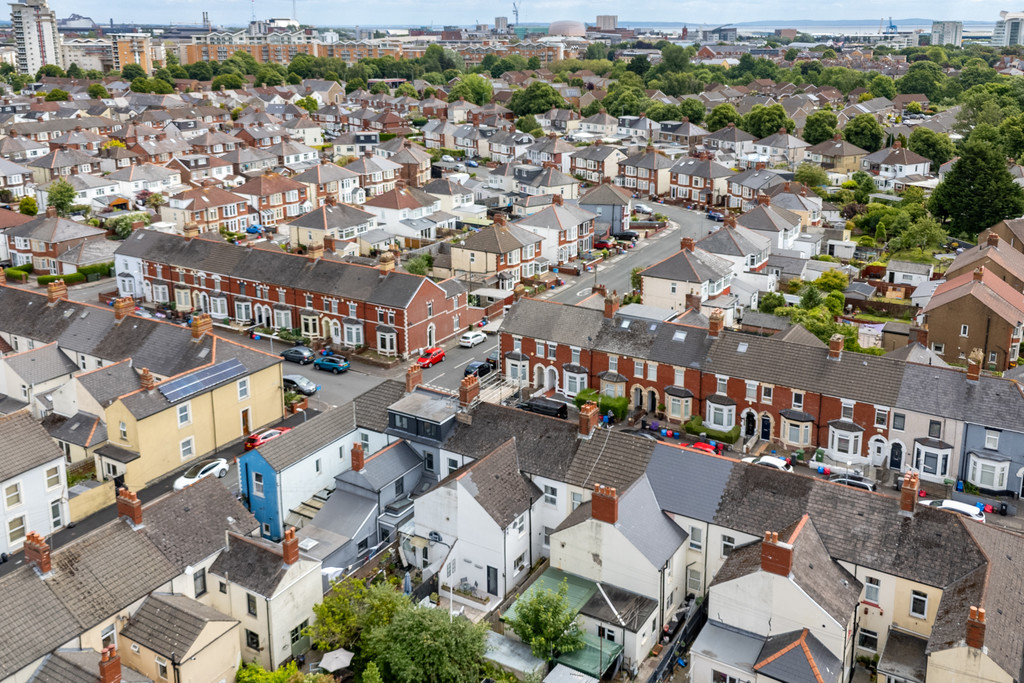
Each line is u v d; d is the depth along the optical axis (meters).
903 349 93.19
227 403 86.56
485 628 55.53
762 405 85.75
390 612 56.94
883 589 55.94
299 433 72.62
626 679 56.00
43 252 147.38
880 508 58.41
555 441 69.12
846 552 57.19
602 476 65.69
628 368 93.31
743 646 53.94
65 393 83.88
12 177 198.25
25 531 69.88
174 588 56.50
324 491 73.69
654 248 159.88
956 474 78.25
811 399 83.12
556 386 98.81
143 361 91.31
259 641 56.81
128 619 53.75
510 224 140.50
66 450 82.00
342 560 65.31
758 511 60.53
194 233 129.25
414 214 163.88
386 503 69.38
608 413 91.69
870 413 80.62
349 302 111.56
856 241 159.38
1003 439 75.44
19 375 88.94
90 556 54.47
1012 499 75.62
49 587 51.84
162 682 52.25
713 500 62.06
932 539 56.03
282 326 118.50
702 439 87.12
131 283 133.12
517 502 64.88
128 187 189.62
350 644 57.47
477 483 63.88
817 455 82.19
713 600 55.59
